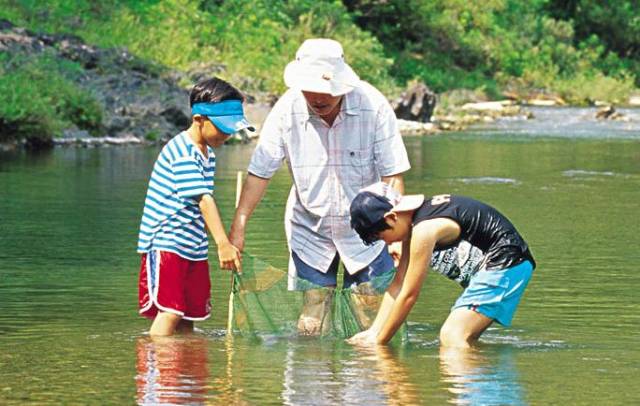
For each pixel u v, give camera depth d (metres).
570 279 9.94
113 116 26.31
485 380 6.48
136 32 34.97
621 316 8.45
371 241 7.50
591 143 27.84
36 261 10.59
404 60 52.16
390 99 35.34
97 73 28.84
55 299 8.92
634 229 13.05
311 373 6.64
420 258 7.35
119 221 13.17
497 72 54.69
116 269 10.22
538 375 6.62
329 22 46.16
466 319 7.54
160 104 27.27
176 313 7.75
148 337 7.66
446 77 51.66
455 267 7.70
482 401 6.03
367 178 8.20
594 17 63.69
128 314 8.41
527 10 60.19
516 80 54.38
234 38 38.75
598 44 61.12
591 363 6.95
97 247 11.41
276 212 14.35
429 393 6.18
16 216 13.48
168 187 7.80
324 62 7.81
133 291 9.26
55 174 18.27
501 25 58.19
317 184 8.16
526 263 7.67
